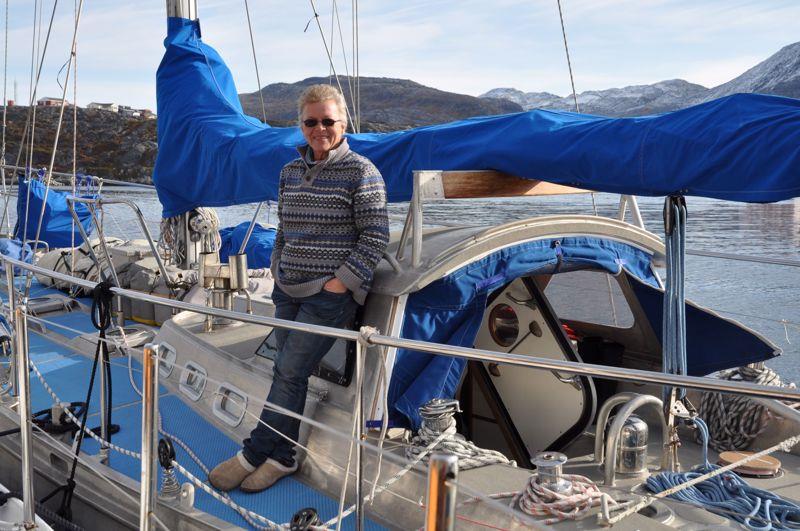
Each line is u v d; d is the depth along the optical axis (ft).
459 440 9.14
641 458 9.44
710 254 13.61
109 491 9.95
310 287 9.36
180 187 15.67
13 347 13.05
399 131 12.14
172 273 18.28
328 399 10.22
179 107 15.83
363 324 10.03
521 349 11.94
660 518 7.89
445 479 4.20
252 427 10.85
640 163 8.32
